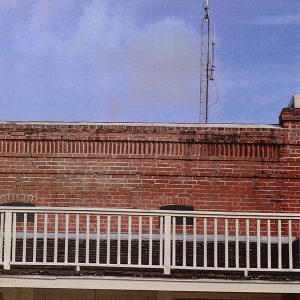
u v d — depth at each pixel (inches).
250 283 480.7
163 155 644.7
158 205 641.0
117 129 645.9
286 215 480.7
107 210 481.1
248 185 641.0
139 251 482.6
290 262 480.1
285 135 641.6
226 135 642.8
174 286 481.7
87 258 479.5
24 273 480.7
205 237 482.0
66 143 646.5
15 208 482.9
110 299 559.8
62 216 633.6
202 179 642.2
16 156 645.9
